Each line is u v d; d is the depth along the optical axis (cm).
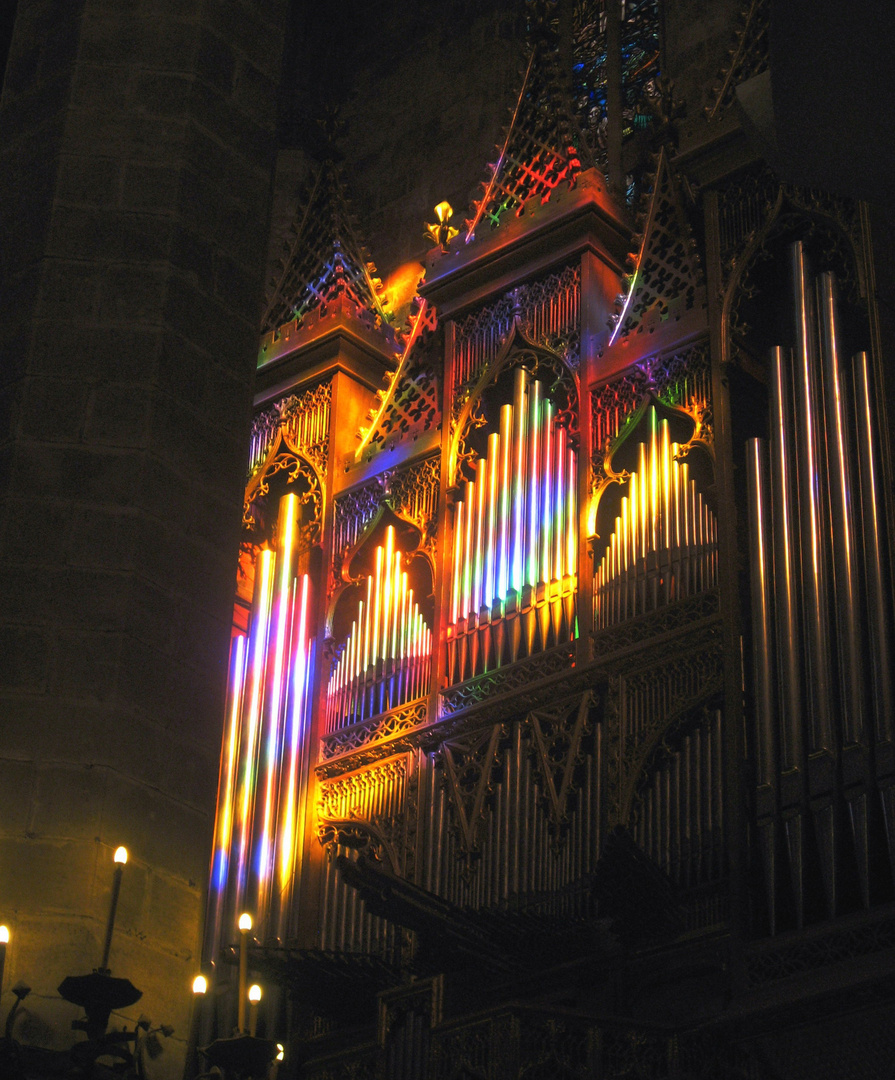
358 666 1745
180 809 1118
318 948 1619
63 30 1321
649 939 1384
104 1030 860
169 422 1205
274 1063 898
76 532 1145
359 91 2291
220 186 1306
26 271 1230
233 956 1586
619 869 1337
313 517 1866
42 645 1107
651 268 1686
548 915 1440
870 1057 1209
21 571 1125
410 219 2125
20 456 1159
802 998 1234
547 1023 1273
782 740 1364
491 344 1780
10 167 1289
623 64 2058
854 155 808
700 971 1347
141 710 1118
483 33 2194
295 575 1847
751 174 1616
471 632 1658
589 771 1495
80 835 1059
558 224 1736
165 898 1085
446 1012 1445
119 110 1288
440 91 2197
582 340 1684
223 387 1257
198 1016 1606
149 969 1057
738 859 1344
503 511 1692
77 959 1024
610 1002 1372
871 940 1248
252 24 1378
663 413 1602
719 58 1942
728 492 1499
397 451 1823
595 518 1603
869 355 1460
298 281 2027
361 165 2227
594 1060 1248
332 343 1920
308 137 2298
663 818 1422
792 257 1541
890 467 1383
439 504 1748
